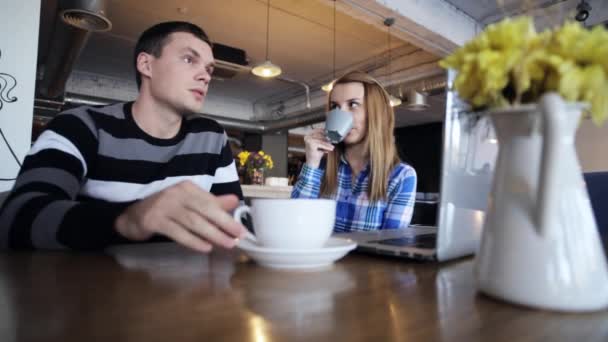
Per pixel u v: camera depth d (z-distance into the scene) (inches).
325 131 50.2
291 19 158.6
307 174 56.1
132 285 14.3
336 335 9.4
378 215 50.4
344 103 54.0
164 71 43.6
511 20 13.7
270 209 18.6
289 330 9.7
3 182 65.6
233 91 274.7
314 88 260.7
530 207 12.3
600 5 124.7
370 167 52.2
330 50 191.8
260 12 153.0
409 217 49.8
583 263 11.7
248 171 204.2
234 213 21.9
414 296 13.2
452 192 18.8
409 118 298.5
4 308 11.2
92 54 204.1
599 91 12.1
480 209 21.0
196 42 44.8
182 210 18.8
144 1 146.2
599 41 12.1
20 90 68.2
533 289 11.8
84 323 10.0
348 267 18.4
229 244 18.3
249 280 15.4
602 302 11.6
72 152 36.7
